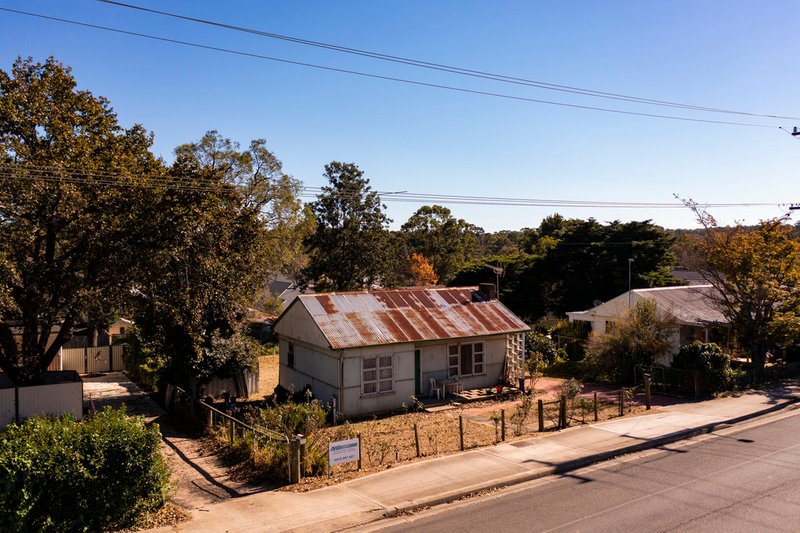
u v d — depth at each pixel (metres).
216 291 20.62
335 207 49.56
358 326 21.48
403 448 15.91
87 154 17.30
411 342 21.45
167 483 10.98
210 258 19.75
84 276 18.47
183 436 18.05
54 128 16.95
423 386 22.77
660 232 47.94
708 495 11.30
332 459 12.87
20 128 17.14
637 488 11.90
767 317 24.97
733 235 25.84
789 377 26.30
